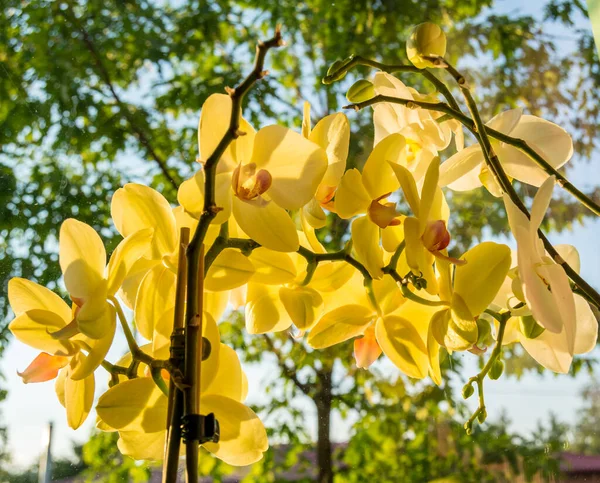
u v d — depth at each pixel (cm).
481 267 57
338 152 59
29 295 57
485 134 60
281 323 61
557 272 55
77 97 277
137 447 57
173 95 294
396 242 59
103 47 290
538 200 55
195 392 51
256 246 58
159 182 282
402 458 245
